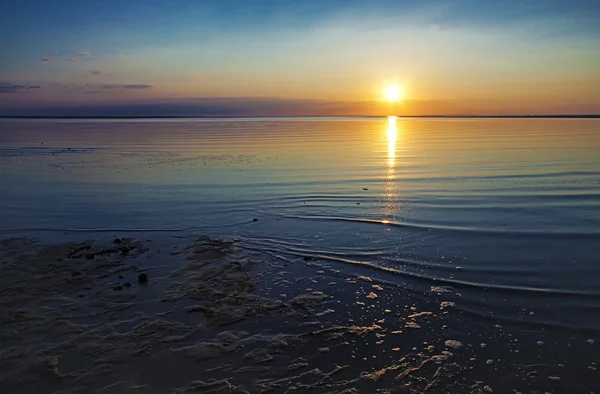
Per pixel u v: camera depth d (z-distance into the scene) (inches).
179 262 299.0
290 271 280.8
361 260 297.0
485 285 253.1
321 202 462.3
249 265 291.3
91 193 527.2
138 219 410.3
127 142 1305.4
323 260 298.5
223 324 215.6
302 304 235.5
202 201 477.4
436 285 255.9
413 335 203.6
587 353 185.3
